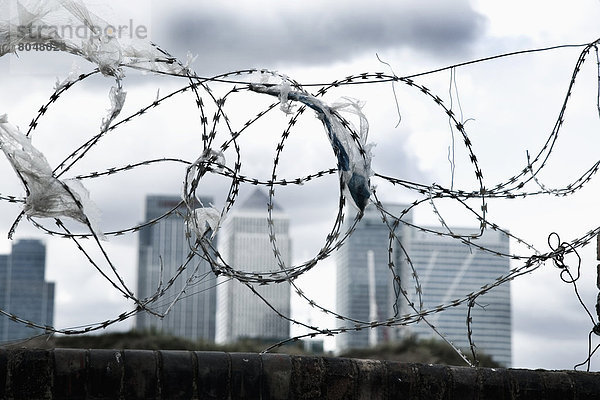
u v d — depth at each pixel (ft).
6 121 20.58
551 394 22.13
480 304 23.26
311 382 21.08
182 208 22.27
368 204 23.22
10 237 21.62
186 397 20.47
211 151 22.65
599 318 24.49
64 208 20.94
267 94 22.82
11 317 20.48
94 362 20.16
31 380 19.85
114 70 22.04
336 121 22.77
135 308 21.22
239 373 20.80
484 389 21.91
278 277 22.41
